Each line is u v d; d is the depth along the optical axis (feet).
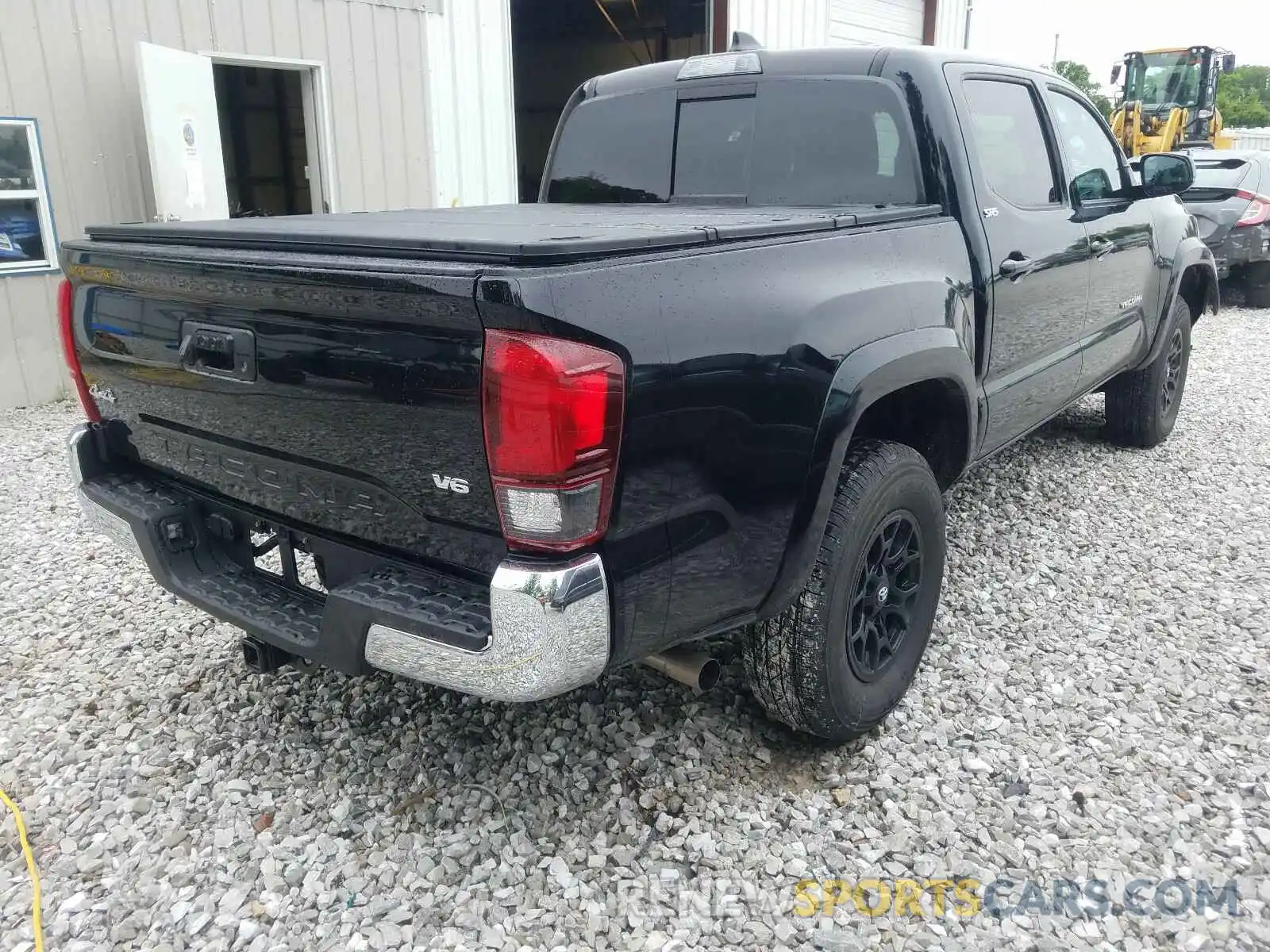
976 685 10.37
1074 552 13.78
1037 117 12.69
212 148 24.80
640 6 49.73
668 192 12.68
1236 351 29.27
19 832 8.30
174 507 8.71
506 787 8.83
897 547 9.47
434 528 6.88
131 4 22.97
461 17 29.04
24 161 22.33
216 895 7.64
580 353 6.03
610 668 6.93
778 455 7.54
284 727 9.85
